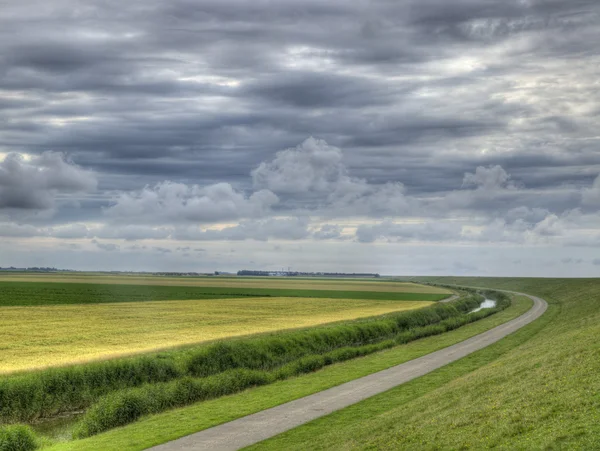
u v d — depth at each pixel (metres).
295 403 33.81
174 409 34.91
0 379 36.19
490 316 100.06
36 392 35.66
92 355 47.94
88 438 27.59
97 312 89.69
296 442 25.16
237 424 28.94
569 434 17.39
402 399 33.62
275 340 55.84
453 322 83.25
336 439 24.61
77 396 37.62
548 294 163.38
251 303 118.62
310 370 48.44
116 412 32.31
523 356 38.12
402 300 139.38
